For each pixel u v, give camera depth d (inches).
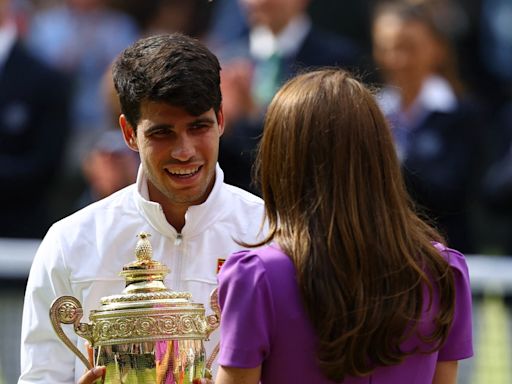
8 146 880.3
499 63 981.8
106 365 377.1
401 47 798.5
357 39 912.9
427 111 793.6
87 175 847.7
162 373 376.5
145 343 375.2
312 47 826.2
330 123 354.3
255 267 351.9
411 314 347.3
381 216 352.2
